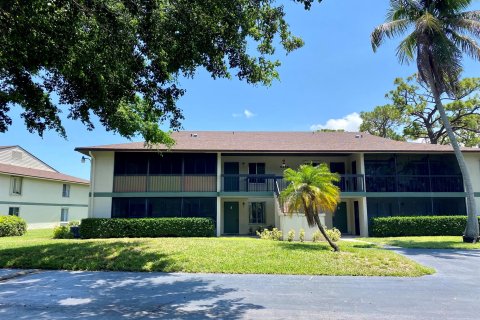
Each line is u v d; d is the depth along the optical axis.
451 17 16.70
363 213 19.67
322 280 8.02
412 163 21.81
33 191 28.97
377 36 17.50
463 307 5.87
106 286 7.40
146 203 19.86
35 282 7.80
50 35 6.81
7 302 6.17
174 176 20.00
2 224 19.30
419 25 15.77
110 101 9.28
